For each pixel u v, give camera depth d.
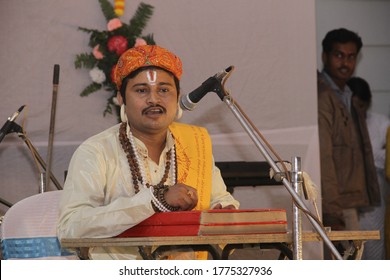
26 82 6.91
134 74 4.40
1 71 6.89
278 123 7.26
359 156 8.50
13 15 6.92
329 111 8.27
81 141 6.96
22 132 6.28
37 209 4.67
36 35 6.94
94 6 7.01
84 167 4.29
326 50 8.95
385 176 8.45
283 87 7.29
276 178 3.85
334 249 3.66
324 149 8.09
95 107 6.98
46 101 6.93
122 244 3.56
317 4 9.92
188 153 4.70
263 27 7.29
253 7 7.28
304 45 7.33
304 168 7.25
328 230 3.96
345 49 8.85
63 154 6.92
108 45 6.86
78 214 4.00
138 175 4.43
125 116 4.55
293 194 3.78
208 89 4.09
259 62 7.27
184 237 3.56
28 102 6.91
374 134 9.48
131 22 7.01
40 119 6.91
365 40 10.05
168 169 4.57
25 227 4.62
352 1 9.95
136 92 4.41
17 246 4.61
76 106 6.97
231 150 7.11
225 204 4.77
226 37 7.23
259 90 7.26
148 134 4.50
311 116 7.30
